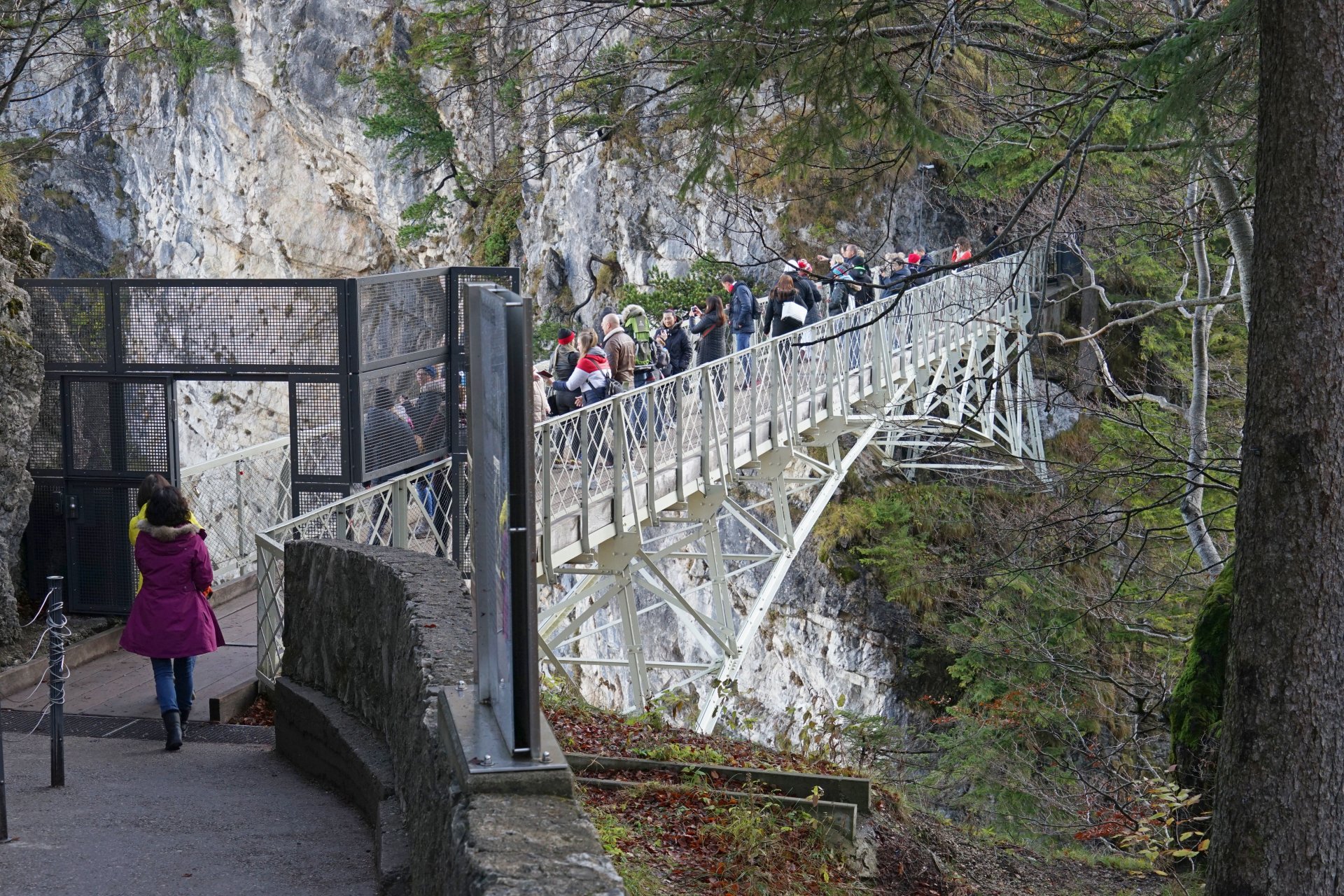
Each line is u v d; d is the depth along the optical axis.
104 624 10.44
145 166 43.53
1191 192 13.55
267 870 4.82
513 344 3.10
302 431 10.48
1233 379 19.41
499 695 3.44
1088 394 22.81
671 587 14.98
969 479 23.61
